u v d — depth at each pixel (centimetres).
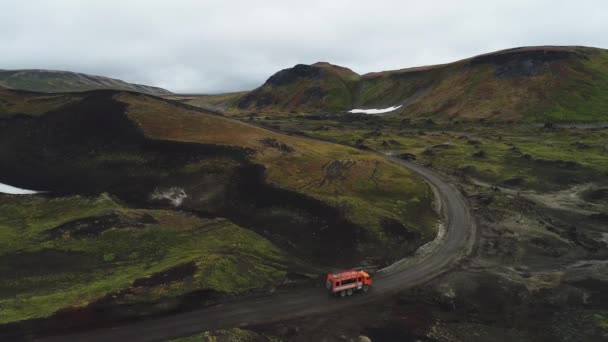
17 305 3759
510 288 4612
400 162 10350
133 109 10181
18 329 3453
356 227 5869
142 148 8588
